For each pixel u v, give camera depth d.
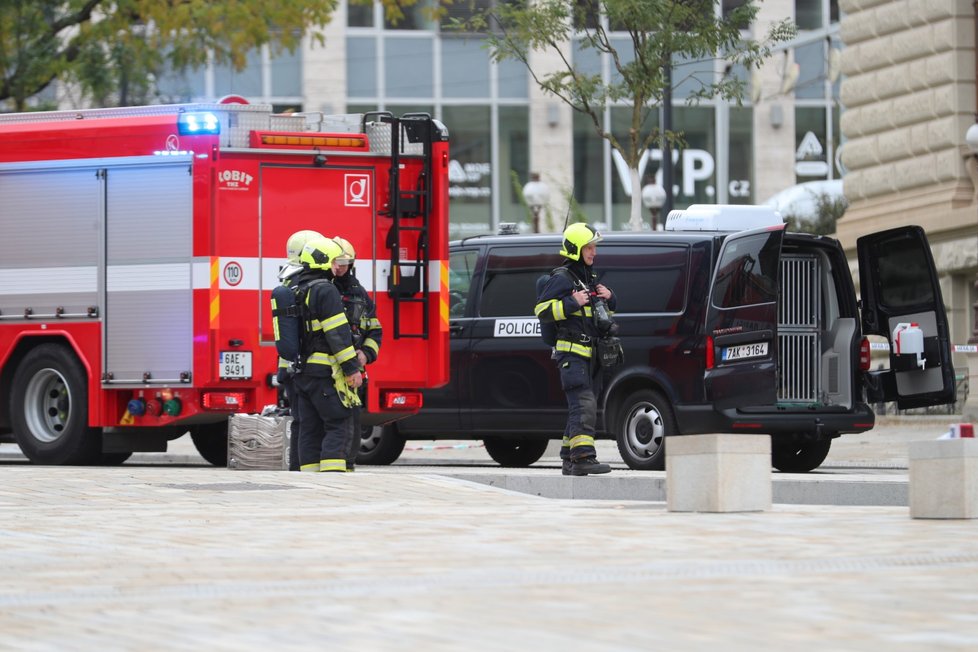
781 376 34.53
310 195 33.84
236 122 33.47
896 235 34.75
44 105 62.78
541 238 35.69
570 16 50.56
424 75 101.62
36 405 34.75
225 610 13.30
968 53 53.66
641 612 12.97
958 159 53.56
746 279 32.75
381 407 34.56
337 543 18.22
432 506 22.97
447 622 12.55
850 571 15.48
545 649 11.34
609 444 49.62
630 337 33.56
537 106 101.69
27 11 55.88
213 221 33.09
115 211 33.84
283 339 29.38
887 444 44.41
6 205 34.75
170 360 33.41
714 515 21.55
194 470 30.59
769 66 92.44
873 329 35.12
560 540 18.42
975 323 46.81
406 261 34.56
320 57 100.62
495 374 35.62
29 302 34.59
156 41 57.28
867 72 57.59
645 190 58.44
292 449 30.47
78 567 16.25
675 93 98.88
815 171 101.12
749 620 12.55
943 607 13.18
